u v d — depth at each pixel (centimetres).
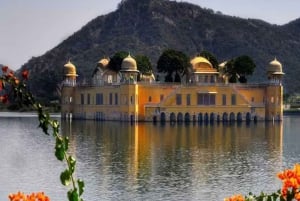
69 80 17188
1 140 10225
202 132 11831
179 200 4838
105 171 6338
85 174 6103
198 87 15438
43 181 5634
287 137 10962
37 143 9619
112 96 15725
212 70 15988
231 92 15650
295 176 1260
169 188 5362
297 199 1270
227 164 7012
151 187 5397
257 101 16062
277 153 8256
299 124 15925
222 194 5088
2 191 5106
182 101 15350
